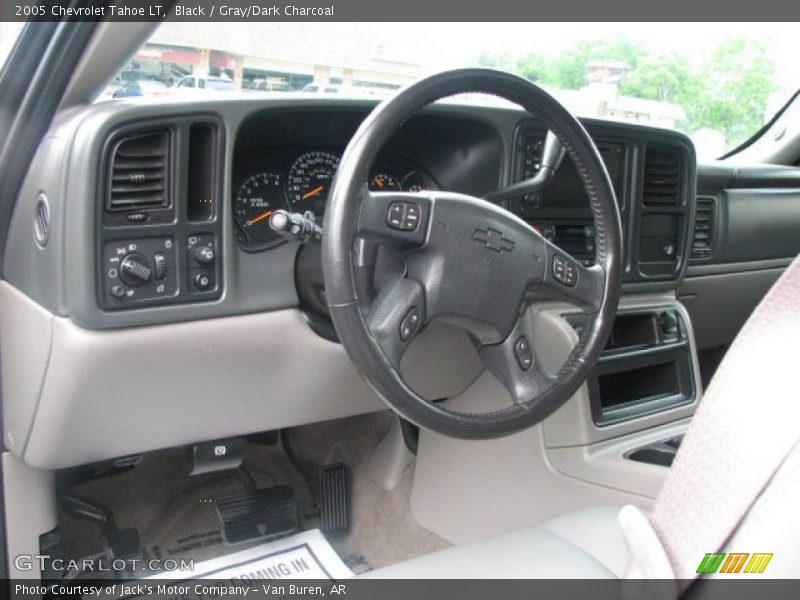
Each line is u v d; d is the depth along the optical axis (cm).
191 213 129
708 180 210
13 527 148
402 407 107
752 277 234
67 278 120
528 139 153
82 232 117
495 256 113
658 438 163
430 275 110
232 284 131
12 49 117
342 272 102
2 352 142
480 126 149
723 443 59
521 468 163
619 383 172
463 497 174
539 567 97
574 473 156
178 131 121
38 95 121
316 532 183
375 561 180
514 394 119
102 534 172
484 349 121
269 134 137
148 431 139
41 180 123
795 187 239
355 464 193
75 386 126
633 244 172
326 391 150
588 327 125
